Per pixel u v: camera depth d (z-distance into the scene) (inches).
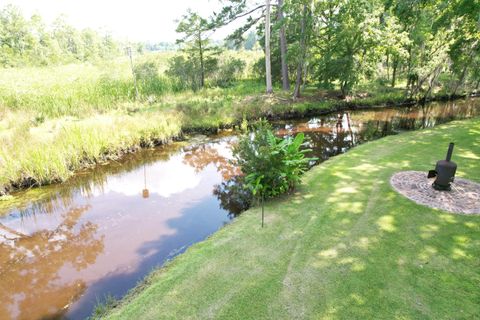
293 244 164.1
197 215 230.8
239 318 117.2
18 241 205.2
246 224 189.8
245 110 527.2
